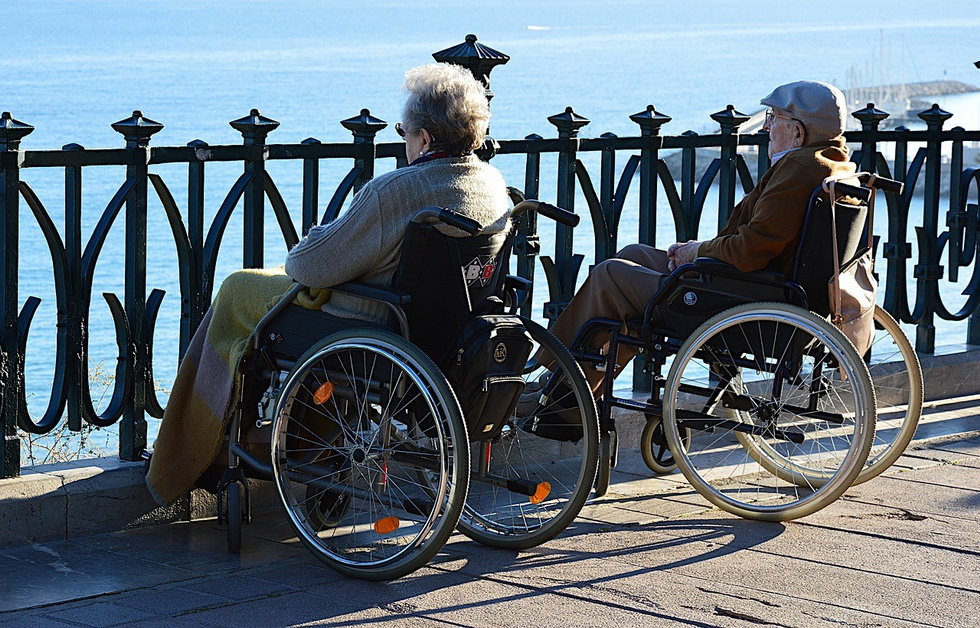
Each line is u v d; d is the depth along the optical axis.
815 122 4.11
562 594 3.33
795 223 4.01
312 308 3.63
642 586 3.41
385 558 3.44
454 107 3.48
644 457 4.57
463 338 3.47
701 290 4.12
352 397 3.57
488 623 3.11
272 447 3.60
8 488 3.70
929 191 5.96
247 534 3.92
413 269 3.41
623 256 4.52
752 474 4.66
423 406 3.48
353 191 4.46
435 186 3.45
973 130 5.98
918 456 4.93
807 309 3.96
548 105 93.94
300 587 3.39
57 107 80.06
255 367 3.72
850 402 5.49
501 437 4.14
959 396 5.96
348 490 3.56
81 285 3.87
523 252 4.81
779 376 4.08
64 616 3.12
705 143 5.23
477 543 3.85
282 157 4.25
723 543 3.82
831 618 3.18
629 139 5.04
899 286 5.91
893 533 3.93
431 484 4.16
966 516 4.14
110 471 3.91
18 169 3.66
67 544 3.75
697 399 5.17
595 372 4.38
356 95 102.38
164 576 3.47
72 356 3.89
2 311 3.70
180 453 3.84
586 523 4.05
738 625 3.11
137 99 91.38
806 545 3.80
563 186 4.88
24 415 3.78
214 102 89.62
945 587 3.44
